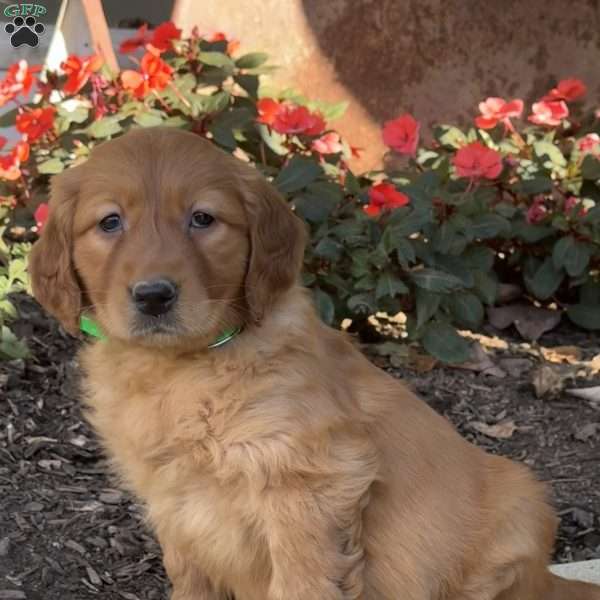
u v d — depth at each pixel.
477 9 1.93
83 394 1.18
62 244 0.99
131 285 0.93
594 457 1.36
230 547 0.99
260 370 0.96
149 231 0.94
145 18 2.46
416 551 1.01
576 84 1.74
